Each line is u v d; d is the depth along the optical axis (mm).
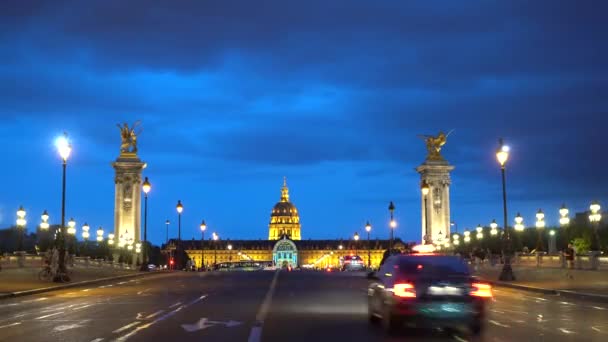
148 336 20484
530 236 124312
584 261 64062
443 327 22625
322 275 70812
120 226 114875
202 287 47344
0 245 107375
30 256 67188
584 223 113125
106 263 87938
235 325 23359
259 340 19703
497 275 62562
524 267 74562
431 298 20562
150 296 38125
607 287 43250
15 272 59625
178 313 27656
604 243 97125
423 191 85625
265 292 41125
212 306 31016
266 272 84625
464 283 20797
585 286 44562
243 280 58469
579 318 26406
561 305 33188
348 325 23516
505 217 54469
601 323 24562
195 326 23016
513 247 121188
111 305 31875
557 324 24219
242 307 30469
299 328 22625
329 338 20312
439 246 116938
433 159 125062
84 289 46031
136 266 102125
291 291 42062
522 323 24531
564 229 100500
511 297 39281
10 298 37719
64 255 50969
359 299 35250
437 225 123250
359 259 101062
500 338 20406
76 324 23688
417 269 21484
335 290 42906
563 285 46031
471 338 20375
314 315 26875
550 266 70312
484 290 20922
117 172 116000
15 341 19469
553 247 90312
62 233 51281
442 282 20719
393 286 20953
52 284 47406
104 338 20047
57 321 24766
